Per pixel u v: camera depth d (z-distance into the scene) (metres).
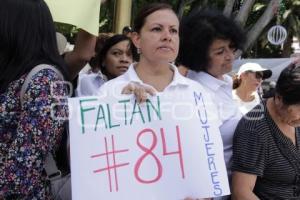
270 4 6.87
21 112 1.58
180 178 1.76
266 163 1.98
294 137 2.04
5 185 1.53
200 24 2.16
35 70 1.60
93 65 3.14
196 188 1.76
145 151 1.75
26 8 1.66
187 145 1.78
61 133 1.68
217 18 2.15
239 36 2.15
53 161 1.65
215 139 1.83
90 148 1.70
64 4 2.21
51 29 1.72
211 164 1.79
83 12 2.25
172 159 1.77
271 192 2.01
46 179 1.63
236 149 1.99
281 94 1.92
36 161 1.54
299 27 26.50
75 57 2.46
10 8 1.64
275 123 2.00
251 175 1.95
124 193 1.71
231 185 2.05
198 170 1.77
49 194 1.66
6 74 1.62
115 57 3.03
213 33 2.11
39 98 1.56
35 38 1.66
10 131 1.61
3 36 1.63
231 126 2.16
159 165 1.75
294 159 1.99
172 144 1.78
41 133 1.54
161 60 1.79
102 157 1.71
